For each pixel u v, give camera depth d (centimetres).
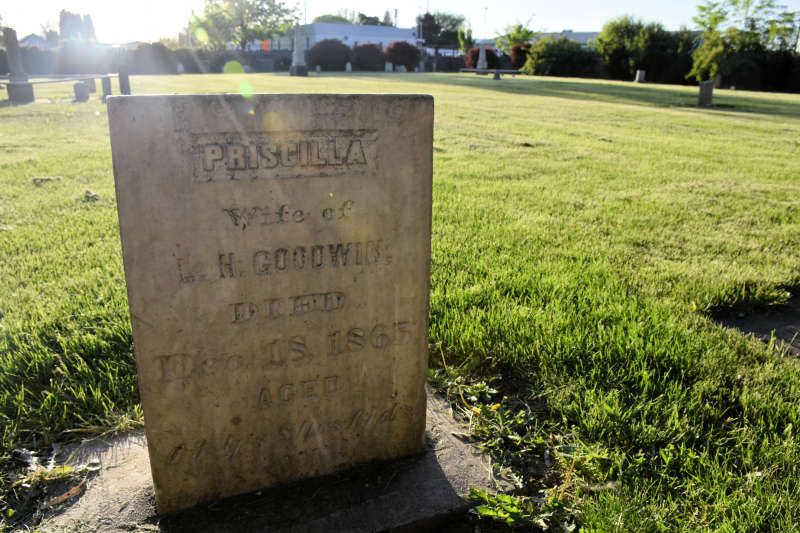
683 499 233
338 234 223
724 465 244
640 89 3102
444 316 380
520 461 264
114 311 371
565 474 253
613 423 272
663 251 538
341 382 242
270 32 7231
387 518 228
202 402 221
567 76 4916
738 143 1295
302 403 238
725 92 3319
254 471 239
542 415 296
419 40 7669
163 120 188
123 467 251
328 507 233
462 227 591
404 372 253
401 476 252
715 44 4341
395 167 224
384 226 229
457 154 1042
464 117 1652
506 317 375
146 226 195
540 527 225
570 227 605
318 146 211
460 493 242
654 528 216
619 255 518
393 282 238
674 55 4609
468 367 330
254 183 205
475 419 288
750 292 444
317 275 224
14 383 299
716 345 353
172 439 220
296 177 210
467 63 5450
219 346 217
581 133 1382
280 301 221
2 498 233
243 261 211
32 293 401
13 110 1587
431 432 282
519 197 732
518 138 1265
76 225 567
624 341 341
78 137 1133
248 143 201
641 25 4697
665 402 292
